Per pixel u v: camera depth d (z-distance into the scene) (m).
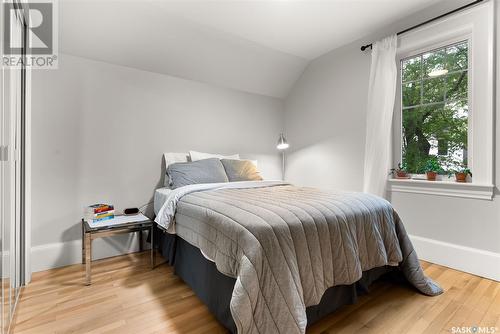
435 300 1.67
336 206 1.54
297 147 3.73
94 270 2.17
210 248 1.41
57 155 2.25
